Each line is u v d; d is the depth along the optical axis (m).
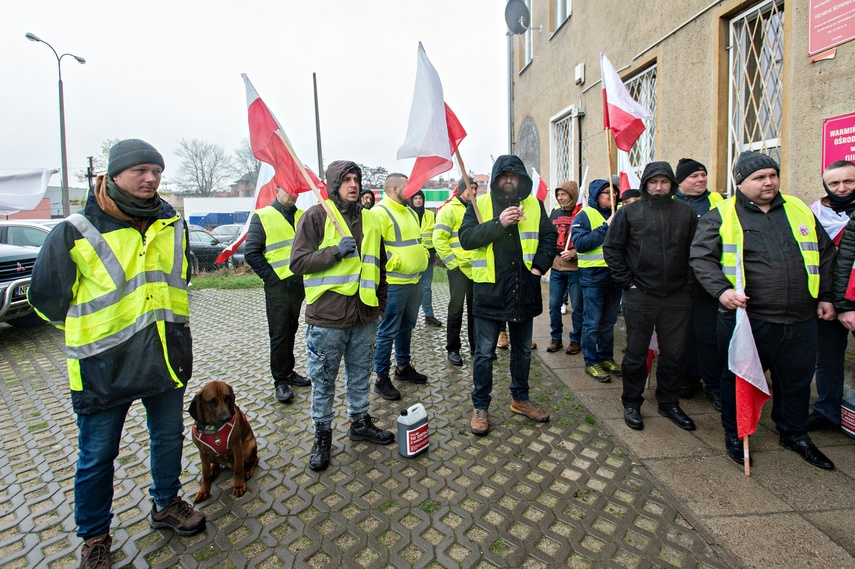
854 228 2.80
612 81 4.05
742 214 2.87
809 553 2.16
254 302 9.19
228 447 2.65
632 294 3.35
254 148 3.17
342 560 2.23
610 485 2.73
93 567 2.16
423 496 2.69
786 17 3.78
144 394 2.22
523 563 2.18
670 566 2.12
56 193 36.53
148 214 2.21
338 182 2.93
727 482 2.71
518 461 3.02
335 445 3.29
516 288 3.25
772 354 2.84
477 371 3.36
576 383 4.24
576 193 5.13
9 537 2.48
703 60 4.67
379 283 3.24
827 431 3.28
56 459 3.26
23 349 6.07
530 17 9.59
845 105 3.37
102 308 2.12
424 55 3.22
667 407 3.50
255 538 2.39
